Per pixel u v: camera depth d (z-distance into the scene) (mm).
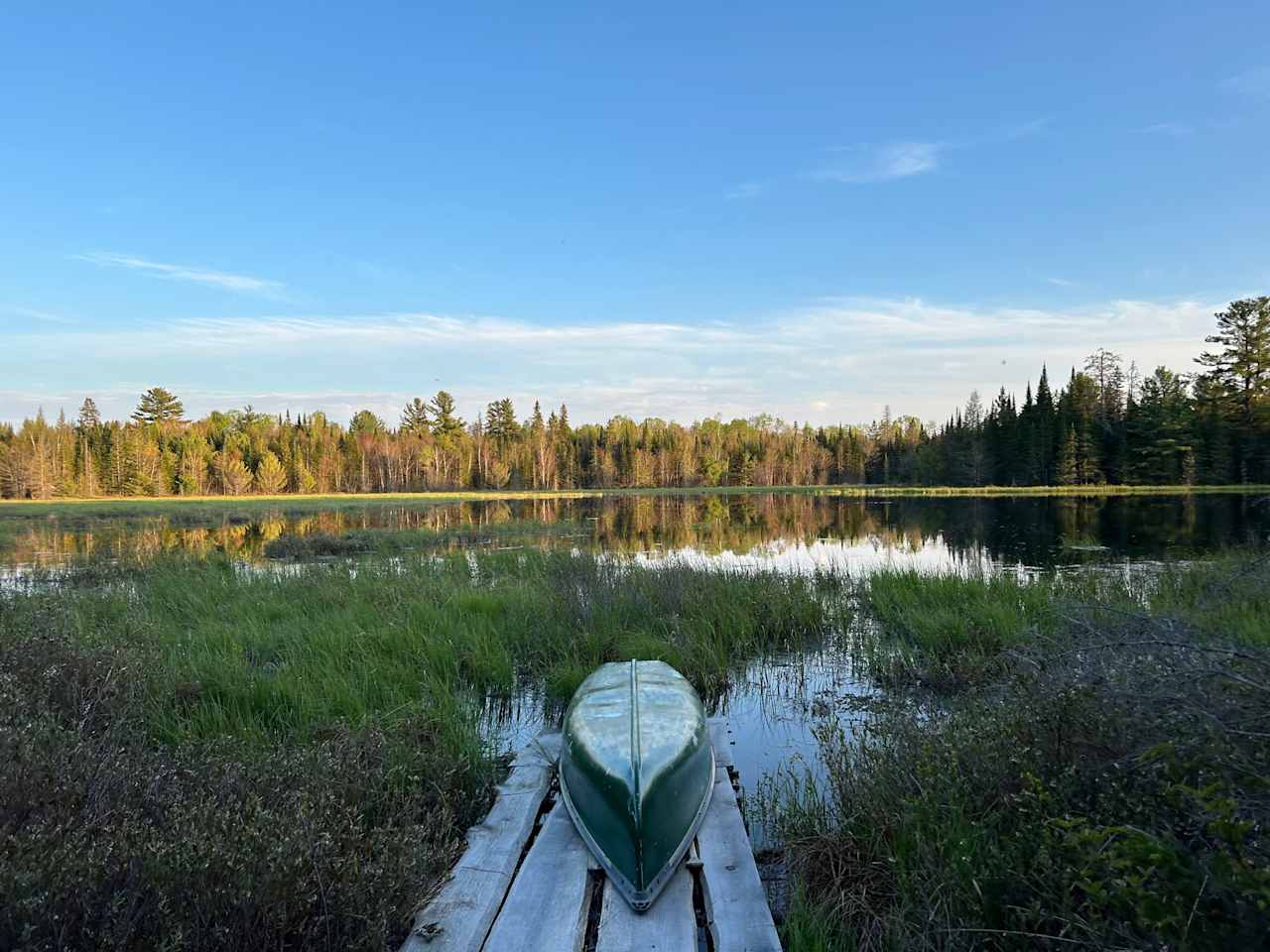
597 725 4828
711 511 43531
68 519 40344
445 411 108875
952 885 3373
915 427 113562
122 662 6395
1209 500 40906
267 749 5324
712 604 10586
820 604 11344
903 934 3389
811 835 4617
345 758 4941
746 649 9516
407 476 93000
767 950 3443
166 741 5781
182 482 78312
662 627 9758
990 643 8875
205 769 4578
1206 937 2426
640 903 3742
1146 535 22984
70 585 13414
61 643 6293
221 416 111750
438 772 5301
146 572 14703
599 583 12023
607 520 35875
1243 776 2916
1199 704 3412
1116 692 3828
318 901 3406
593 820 4258
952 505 43875
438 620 9492
